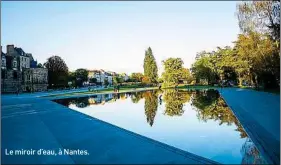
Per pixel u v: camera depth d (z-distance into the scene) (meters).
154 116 26.00
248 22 42.28
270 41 37.75
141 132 18.52
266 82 47.31
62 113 26.36
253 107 27.06
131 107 34.28
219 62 90.81
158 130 19.11
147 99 45.56
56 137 15.59
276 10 36.09
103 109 32.62
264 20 40.03
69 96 53.62
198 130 18.69
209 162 11.20
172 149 13.10
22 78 84.19
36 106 33.03
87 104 39.00
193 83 106.50
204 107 31.25
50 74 98.81
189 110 29.25
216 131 18.16
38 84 88.12
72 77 114.81
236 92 50.44
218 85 90.00
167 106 34.00
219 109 28.69
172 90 72.69
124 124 21.86
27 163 10.97
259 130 17.30
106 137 15.55
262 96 38.50
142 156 11.91
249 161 11.66
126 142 14.38
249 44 44.12
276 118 20.78
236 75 85.50
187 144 14.97
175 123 21.75
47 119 22.50
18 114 25.55
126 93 63.78
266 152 12.79
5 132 16.98
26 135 16.09
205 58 98.31
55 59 101.81
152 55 120.25
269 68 39.94
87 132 17.00
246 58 52.00
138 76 168.50
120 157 11.77
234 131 17.94
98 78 164.88
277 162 11.32
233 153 12.98
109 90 77.38
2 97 51.28
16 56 88.38
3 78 75.62
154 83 117.75
